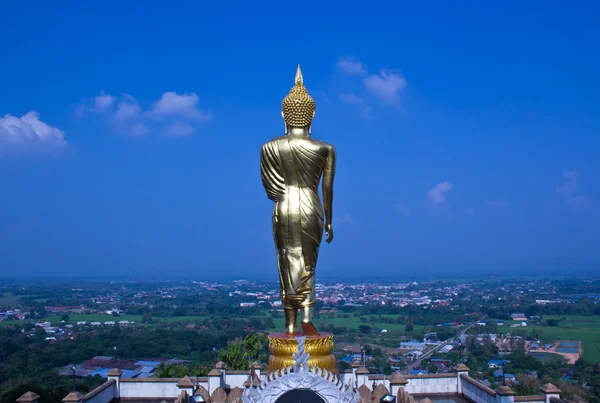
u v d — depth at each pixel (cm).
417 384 2253
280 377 1345
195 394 1822
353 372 2250
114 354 8162
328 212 1891
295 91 1905
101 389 2080
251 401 1322
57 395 3494
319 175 1880
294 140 1853
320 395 1342
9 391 3269
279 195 1869
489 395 2017
